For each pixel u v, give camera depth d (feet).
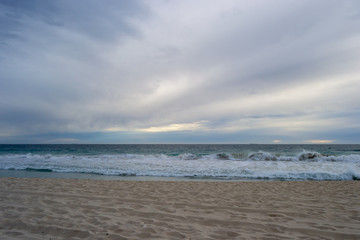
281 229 11.60
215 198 18.69
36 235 10.20
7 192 20.24
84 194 19.60
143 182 27.02
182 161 56.44
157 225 11.80
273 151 127.95
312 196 19.99
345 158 58.03
